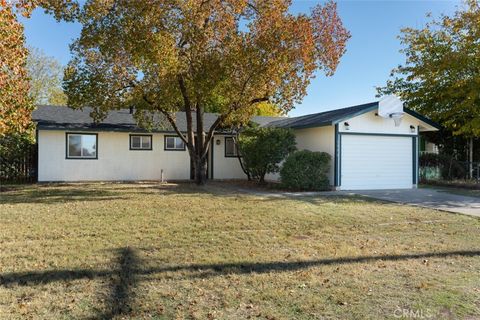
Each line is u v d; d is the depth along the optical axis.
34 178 17.38
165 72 12.48
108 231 7.06
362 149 15.37
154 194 12.83
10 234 6.75
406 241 6.69
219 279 4.66
